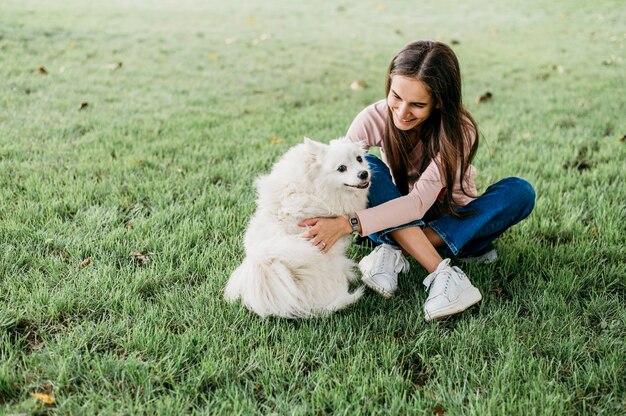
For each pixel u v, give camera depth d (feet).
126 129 15.40
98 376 6.54
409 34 33.27
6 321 7.28
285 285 7.22
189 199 11.34
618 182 12.23
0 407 6.00
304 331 7.45
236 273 7.75
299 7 43.78
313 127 16.38
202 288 8.33
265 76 22.41
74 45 24.86
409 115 8.02
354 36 32.01
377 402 6.32
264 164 13.29
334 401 6.20
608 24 35.12
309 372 6.77
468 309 8.16
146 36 28.63
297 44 29.14
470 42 30.71
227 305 7.98
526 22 37.06
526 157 14.05
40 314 7.50
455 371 6.73
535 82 22.00
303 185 8.31
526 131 15.97
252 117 17.24
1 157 12.84
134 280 8.37
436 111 8.39
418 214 8.30
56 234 9.62
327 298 7.78
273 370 6.68
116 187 11.61
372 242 9.77
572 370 6.82
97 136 14.61
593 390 6.53
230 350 7.09
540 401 6.16
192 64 23.73
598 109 17.94
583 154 14.14
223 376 6.64
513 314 7.95
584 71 23.44
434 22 37.68
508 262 9.23
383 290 8.33
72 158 13.10
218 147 14.51
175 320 7.75
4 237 9.36
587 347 7.23
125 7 38.65
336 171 8.20
